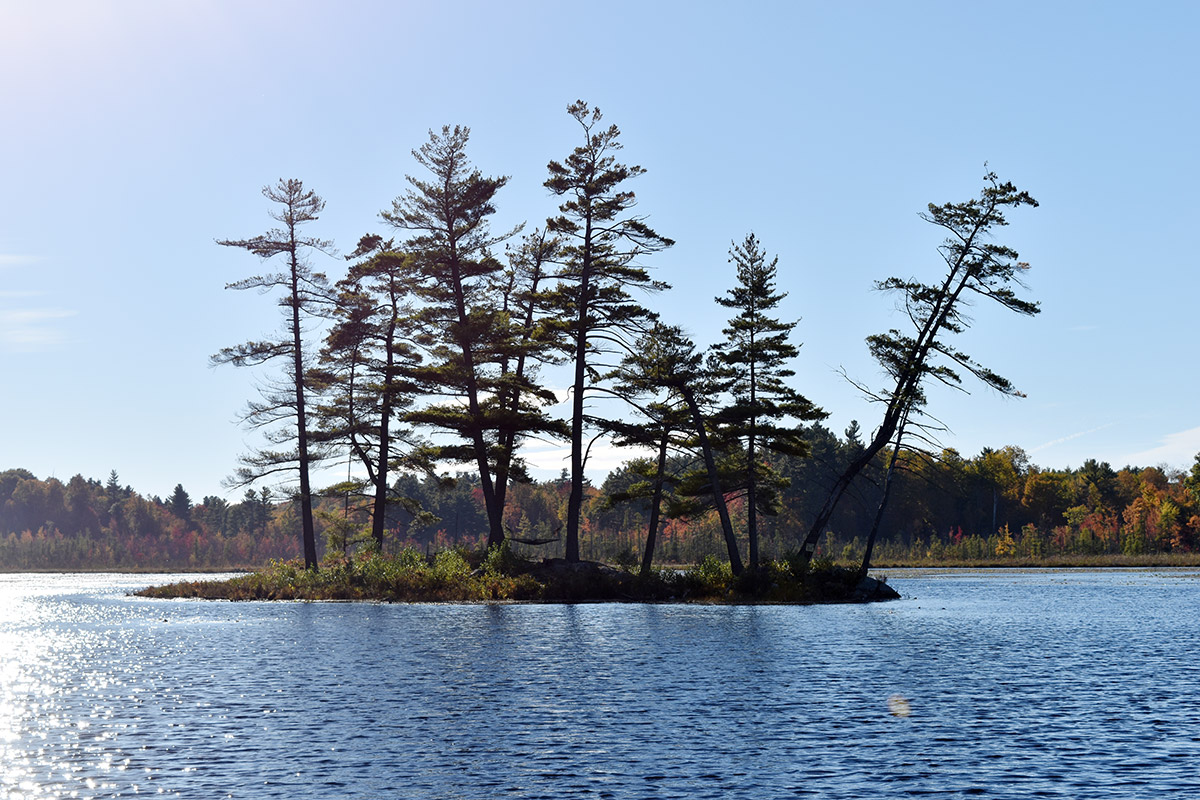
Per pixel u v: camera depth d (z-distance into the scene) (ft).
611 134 178.40
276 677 80.79
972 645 104.12
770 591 172.55
